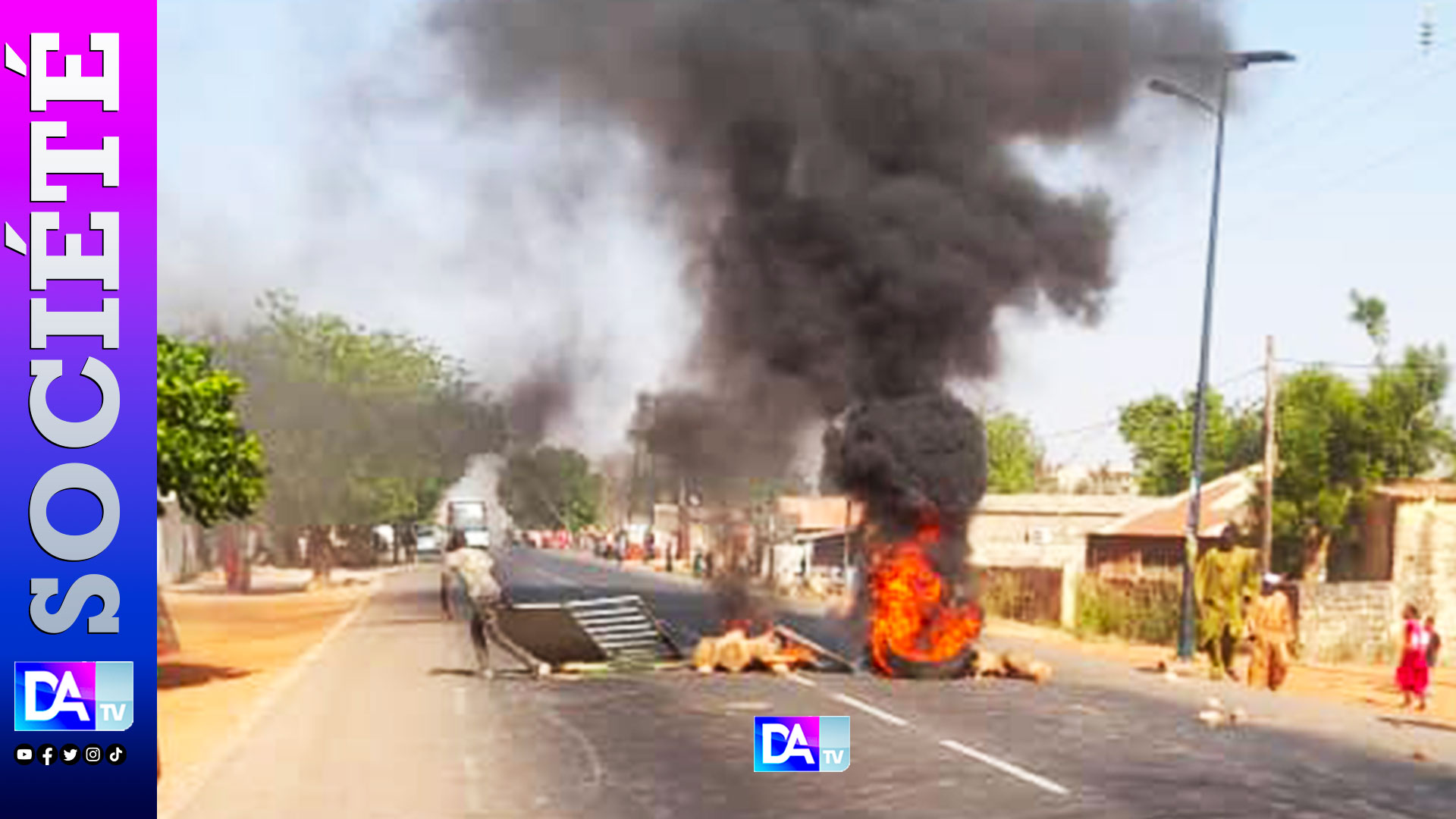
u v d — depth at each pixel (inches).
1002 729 673.0
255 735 645.9
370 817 453.1
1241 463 2970.0
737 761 572.7
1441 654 1507.1
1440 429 1685.5
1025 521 2859.3
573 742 626.5
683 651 1042.7
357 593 2182.6
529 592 2058.3
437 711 740.7
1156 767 566.3
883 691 831.7
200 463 815.1
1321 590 1370.6
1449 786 535.8
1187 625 1151.0
